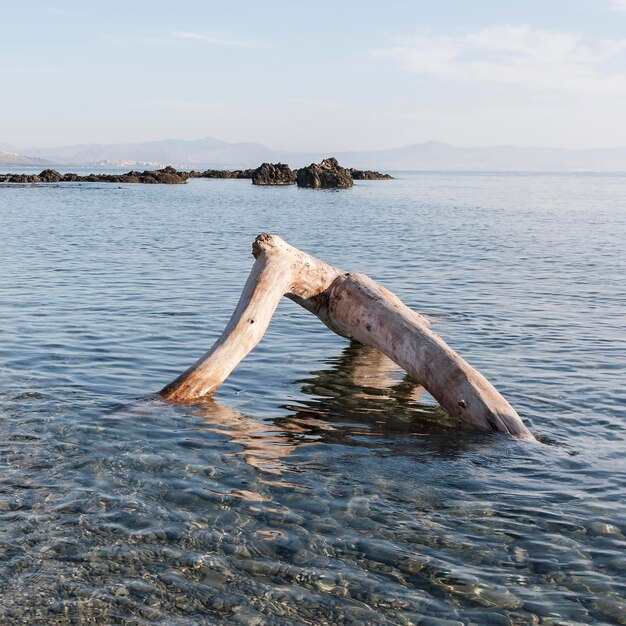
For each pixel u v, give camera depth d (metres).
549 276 22.16
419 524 6.28
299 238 34.12
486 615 4.98
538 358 12.16
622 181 185.62
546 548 5.90
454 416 9.49
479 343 13.24
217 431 8.55
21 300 16.61
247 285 10.78
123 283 19.64
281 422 9.07
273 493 6.83
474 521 6.35
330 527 6.17
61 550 5.65
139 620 4.83
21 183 106.19
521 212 55.53
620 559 5.74
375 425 9.10
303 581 5.33
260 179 116.88
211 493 6.76
